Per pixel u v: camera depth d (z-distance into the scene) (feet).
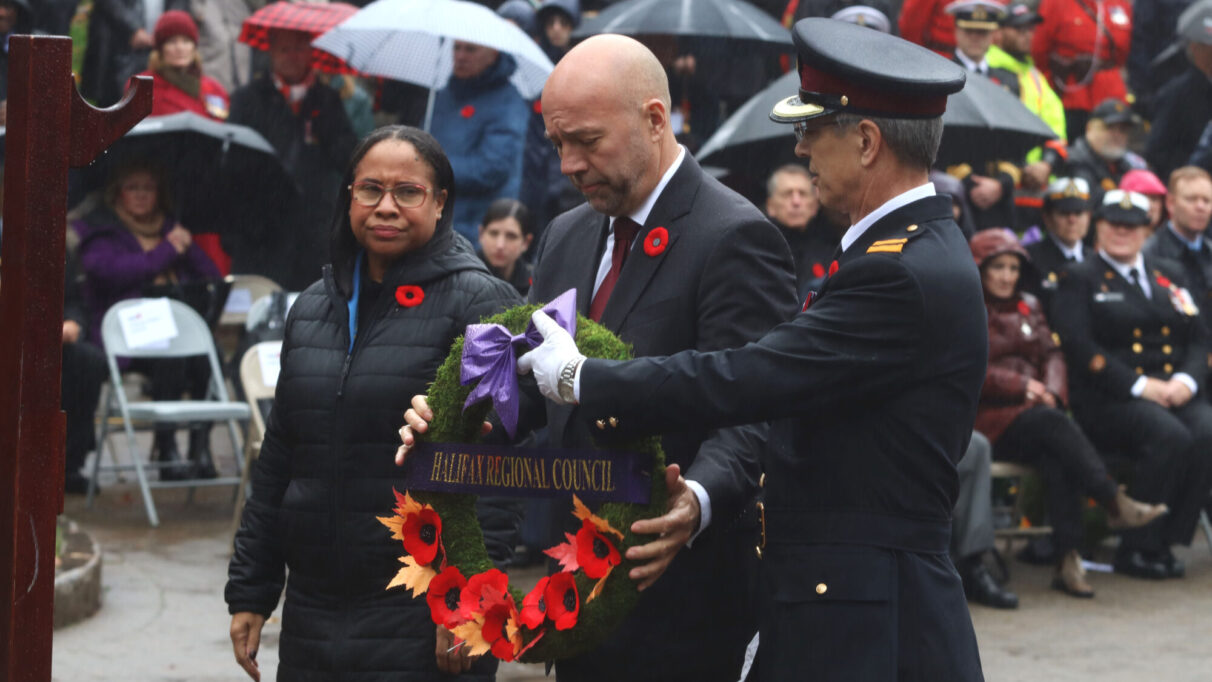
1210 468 50.11
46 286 17.62
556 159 63.93
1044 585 48.67
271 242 61.82
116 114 18.16
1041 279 51.11
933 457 18.01
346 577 22.44
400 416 22.50
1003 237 49.88
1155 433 49.57
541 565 47.52
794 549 18.33
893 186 18.48
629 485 18.03
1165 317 51.83
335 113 62.44
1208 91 74.79
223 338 65.72
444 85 59.26
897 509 18.01
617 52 21.16
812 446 18.28
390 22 55.26
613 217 22.15
